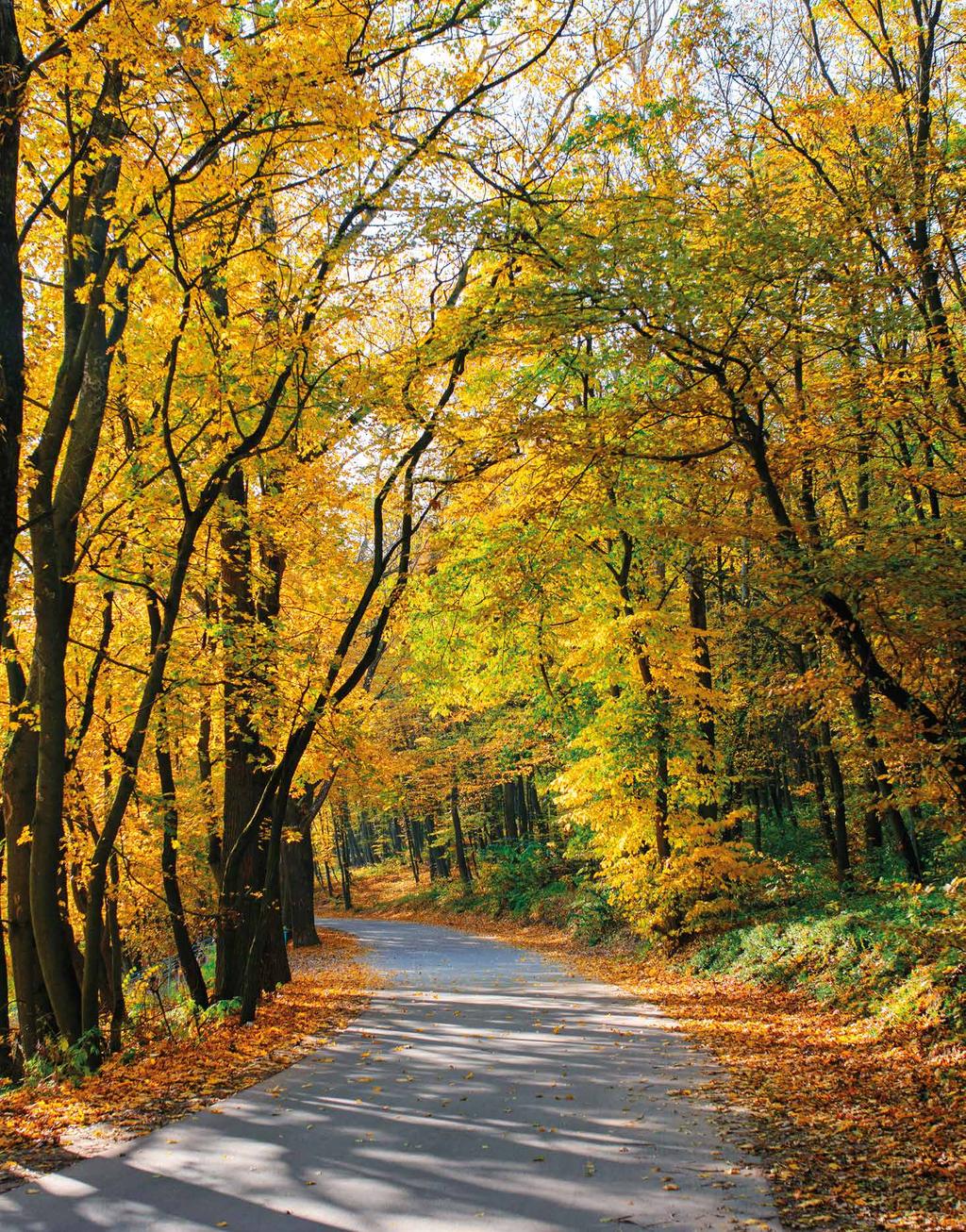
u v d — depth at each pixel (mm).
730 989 12539
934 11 12719
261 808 12406
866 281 9117
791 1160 5434
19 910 10930
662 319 9055
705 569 18359
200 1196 5168
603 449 10039
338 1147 6027
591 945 21109
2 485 5570
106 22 7078
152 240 9805
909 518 11289
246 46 7684
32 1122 7238
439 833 39969
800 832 25812
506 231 9867
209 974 18375
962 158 10555
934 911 10016
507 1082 7867
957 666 9023
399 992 15000
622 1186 5090
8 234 5652
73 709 12805
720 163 11109
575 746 17312
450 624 17859
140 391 11664
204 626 11453
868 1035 8484
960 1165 5141
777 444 10328
